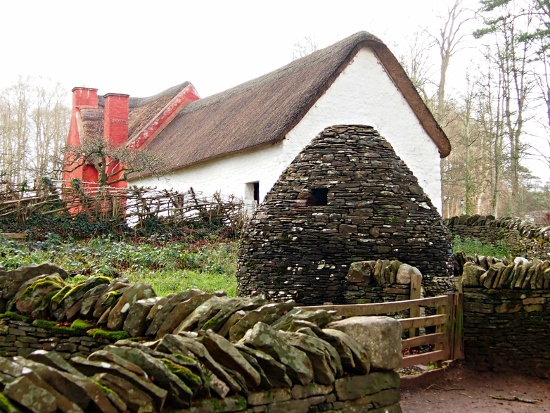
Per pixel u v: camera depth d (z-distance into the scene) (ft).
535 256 52.85
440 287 28.45
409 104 67.46
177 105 102.12
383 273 27.14
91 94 113.70
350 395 13.50
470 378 23.58
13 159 141.79
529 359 24.14
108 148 80.74
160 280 40.04
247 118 70.59
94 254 48.29
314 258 28.45
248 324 14.16
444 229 30.68
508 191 138.72
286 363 12.16
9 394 8.43
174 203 65.36
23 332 17.98
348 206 28.86
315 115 61.62
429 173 69.31
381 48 64.39
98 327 16.29
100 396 9.31
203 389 10.78
